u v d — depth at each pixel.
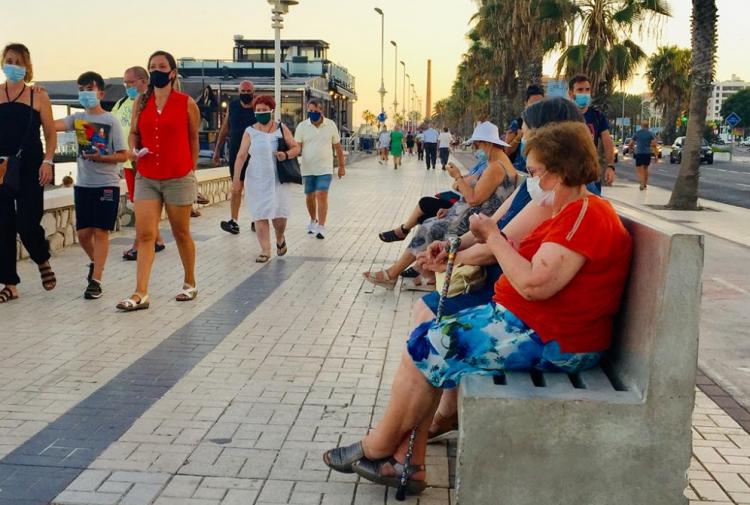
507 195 6.20
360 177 26.66
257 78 27.94
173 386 4.69
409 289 7.49
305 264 8.80
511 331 2.96
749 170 39.91
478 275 3.70
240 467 3.60
